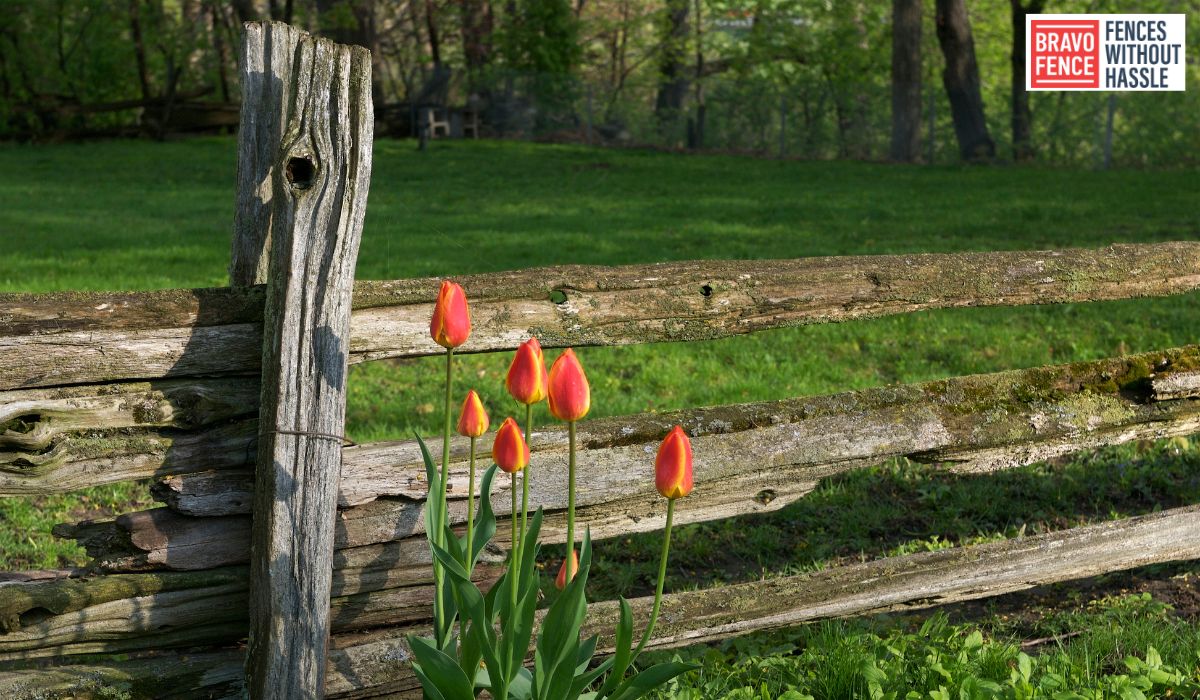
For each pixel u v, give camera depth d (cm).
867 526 500
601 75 4234
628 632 236
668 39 3859
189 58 3403
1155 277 363
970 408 353
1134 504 524
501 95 3394
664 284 313
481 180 2259
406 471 296
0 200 1795
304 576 274
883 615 393
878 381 724
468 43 3528
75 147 2875
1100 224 1461
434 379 725
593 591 434
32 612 275
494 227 1516
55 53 3194
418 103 3256
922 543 468
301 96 270
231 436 282
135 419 272
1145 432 375
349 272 273
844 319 332
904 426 343
